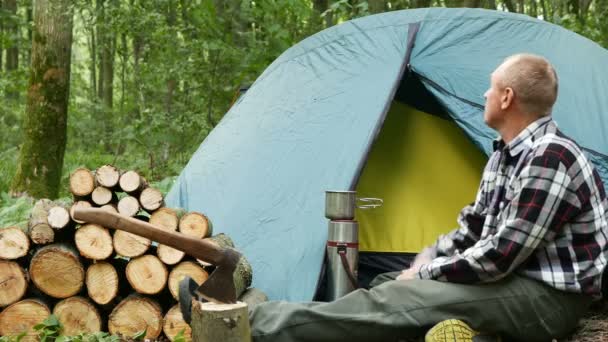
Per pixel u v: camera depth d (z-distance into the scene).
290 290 3.78
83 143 15.63
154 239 2.64
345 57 4.65
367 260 4.72
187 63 9.43
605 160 4.18
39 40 7.51
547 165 2.76
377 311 2.89
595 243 2.86
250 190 4.35
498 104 2.97
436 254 3.34
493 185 3.09
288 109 4.61
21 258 3.64
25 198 6.95
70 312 3.56
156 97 11.53
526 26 4.62
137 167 11.15
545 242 2.83
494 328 2.89
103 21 9.50
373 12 9.20
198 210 4.53
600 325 3.49
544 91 2.90
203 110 10.09
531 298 2.85
